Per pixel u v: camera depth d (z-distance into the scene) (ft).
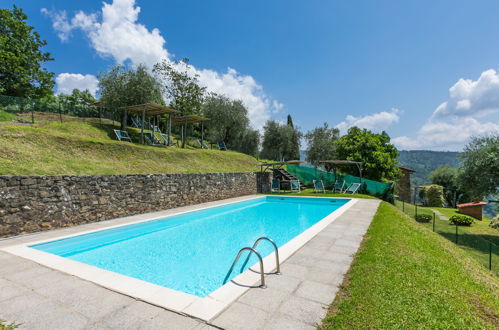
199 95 103.71
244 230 26.68
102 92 65.51
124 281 10.68
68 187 22.66
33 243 16.72
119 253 18.76
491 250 21.39
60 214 21.83
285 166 74.49
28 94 87.04
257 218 33.60
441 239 23.11
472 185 42.39
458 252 19.80
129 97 63.41
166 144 64.39
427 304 8.76
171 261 17.15
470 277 12.60
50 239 17.85
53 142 34.91
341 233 19.86
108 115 74.79
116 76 65.26
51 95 98.48
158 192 32.01
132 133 62.75
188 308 8.41
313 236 18.88
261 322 7.56
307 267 12.41
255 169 70.23
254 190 56.29
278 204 46.14
